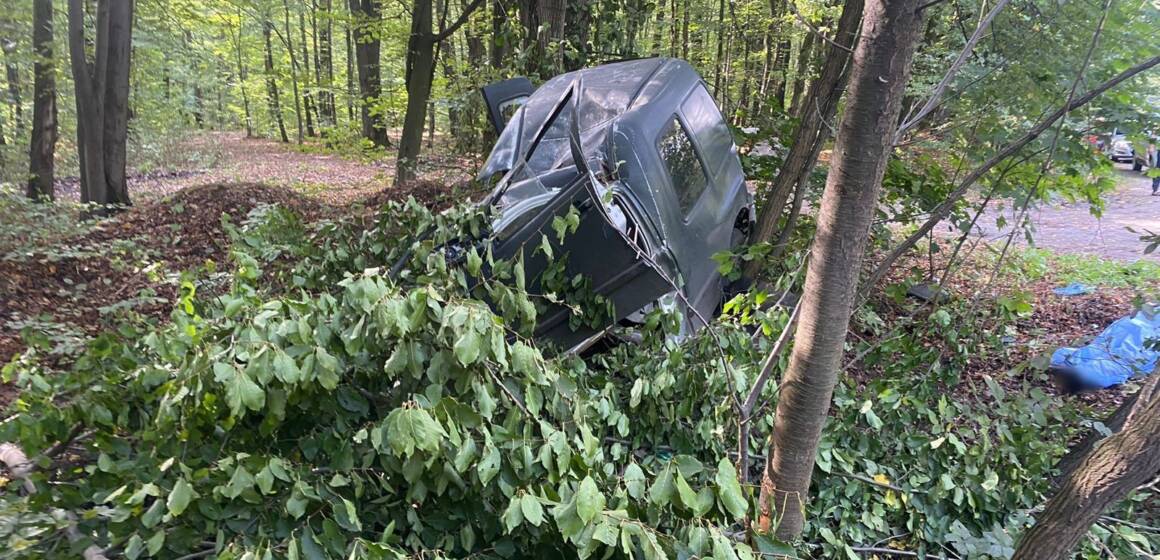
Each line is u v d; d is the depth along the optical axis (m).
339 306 2.20
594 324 3.25
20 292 5.55
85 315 5.29
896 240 7.47
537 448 2.23
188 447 2.10
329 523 1.85
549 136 4.39
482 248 3.43
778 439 2.32
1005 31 3.85
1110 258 8.23
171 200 8.14
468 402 2.22
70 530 1.94
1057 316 6.19
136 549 1.76
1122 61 3.64
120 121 8.34
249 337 2.03
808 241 5.46
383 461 2.04
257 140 25.23
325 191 11.72
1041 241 9.29
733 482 1.95
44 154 8.81
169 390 2.03
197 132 17.77
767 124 6.55
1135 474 2.16
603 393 2.71
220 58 21.73
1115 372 4.52
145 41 12.59
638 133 3.87
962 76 4.04
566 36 8.12
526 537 2.16
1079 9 3.57
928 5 1.79
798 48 14.65
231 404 1.84
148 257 6.43
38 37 8.68
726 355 3.23
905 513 3.07
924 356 3.80
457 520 2.19
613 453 2.70
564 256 3.17
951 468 3.04
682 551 1.90
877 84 1.84
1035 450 3.23
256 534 1.95
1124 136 3.98
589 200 3.21
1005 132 4.23
